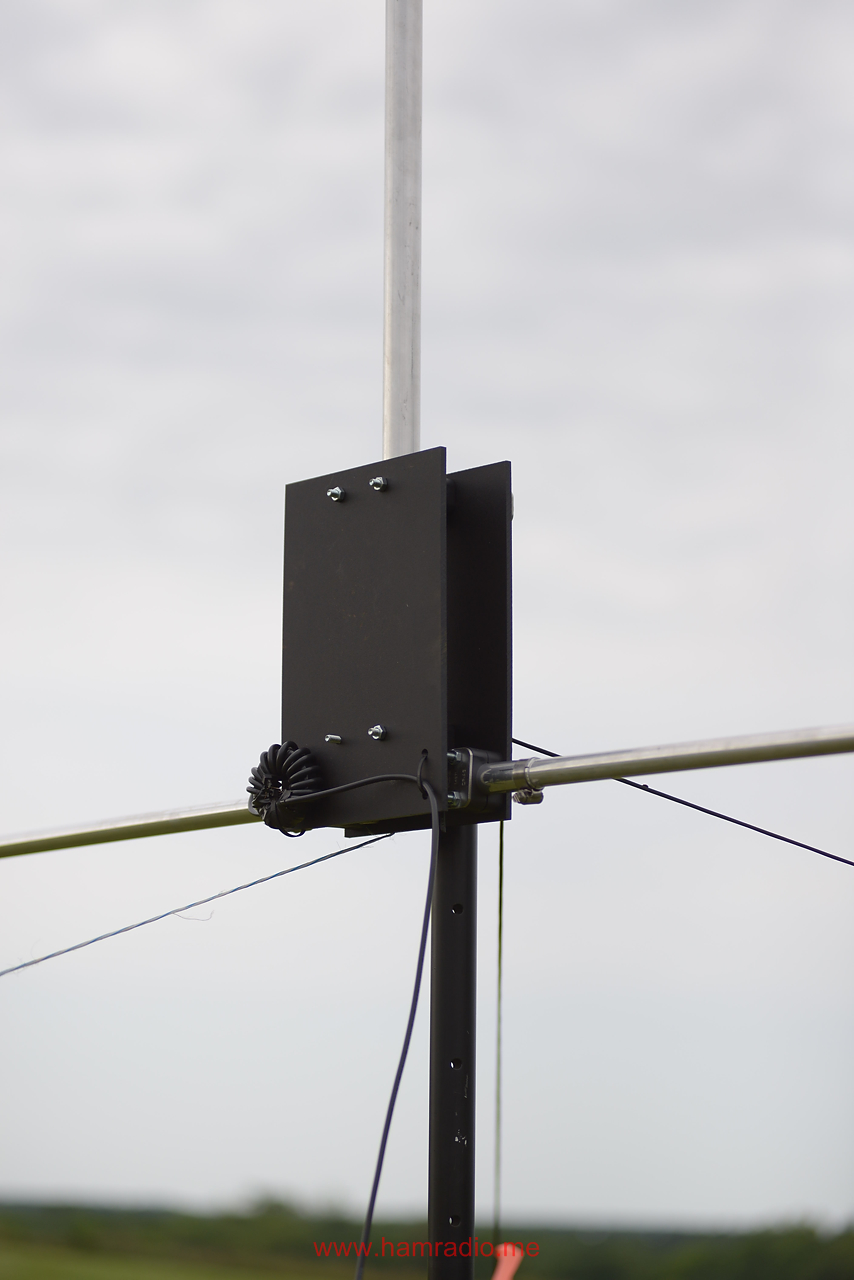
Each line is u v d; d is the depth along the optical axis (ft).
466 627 7.00
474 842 7.21
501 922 7.41
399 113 8.54
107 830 8.13
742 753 5.76
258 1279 32.42
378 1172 5.53
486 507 7.05
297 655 7.09
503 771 6.44
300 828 6.91
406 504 6.76
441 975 7.00
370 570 6.85
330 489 7.11
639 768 6.04
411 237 8.41
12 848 8.64
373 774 6.60
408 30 8.65
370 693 6.71
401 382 8.19
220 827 7.67
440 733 6.37
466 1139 6.77
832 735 5.52
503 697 6.78
